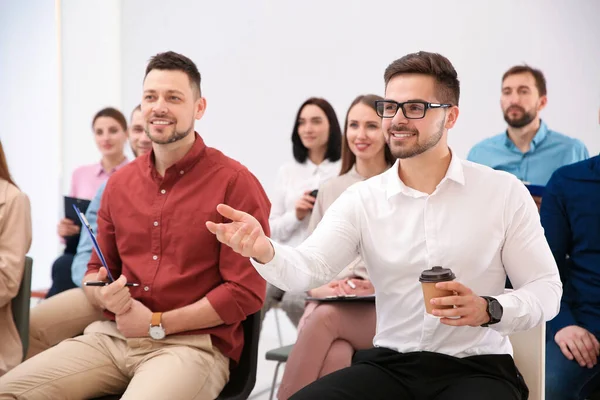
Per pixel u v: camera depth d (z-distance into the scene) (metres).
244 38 5.09
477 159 4.05
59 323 2.65
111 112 4.71
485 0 4.11
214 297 2.15
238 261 2.19
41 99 5.64
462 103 4.24
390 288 1.95
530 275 1.84
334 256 1.94
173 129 2.25
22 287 2.51
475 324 1.66
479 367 1.81
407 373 1.84
